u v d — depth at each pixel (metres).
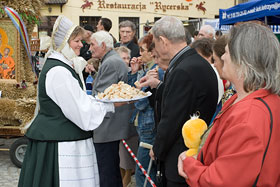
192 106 2.15
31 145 2.55
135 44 5.35
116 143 3.45
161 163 2.42
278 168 1.37
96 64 4.69
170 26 2.37
